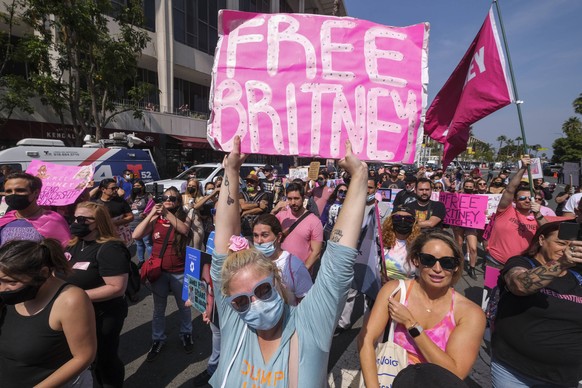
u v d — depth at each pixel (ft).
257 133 7.13
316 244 11.50
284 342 4.43
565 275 6.29
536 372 6.27
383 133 6.95
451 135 12.74
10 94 37.37
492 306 7.23
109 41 38.45
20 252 5.22
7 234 9.69
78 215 8.39
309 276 8.52
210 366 9.85
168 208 11.67
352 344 11.99
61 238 10.29
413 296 6.06
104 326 8.34
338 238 4.47
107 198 16.60
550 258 6.45
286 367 4.32
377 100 6.96
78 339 5.69
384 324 5.99
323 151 7.02
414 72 6.98
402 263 10.03
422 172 52.31
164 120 61.98
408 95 6.95
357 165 4.72
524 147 11.43
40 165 16.07
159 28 61.31
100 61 38.70
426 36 6.99
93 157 27.53
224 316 5.01
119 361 8.73
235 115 7.19
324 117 7.01
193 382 10.08
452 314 5.74
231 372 4.59
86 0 35.81
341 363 10.80
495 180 24.94
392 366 5.62
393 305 5.72
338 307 4.38
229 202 5.53
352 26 7.06
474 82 12.05
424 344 5.30
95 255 8.32
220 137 7.22
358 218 4.53
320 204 19.80
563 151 162.61
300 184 12.44
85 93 41.68
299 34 7.15
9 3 41.37
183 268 11.43
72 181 15.44
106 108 42.42
